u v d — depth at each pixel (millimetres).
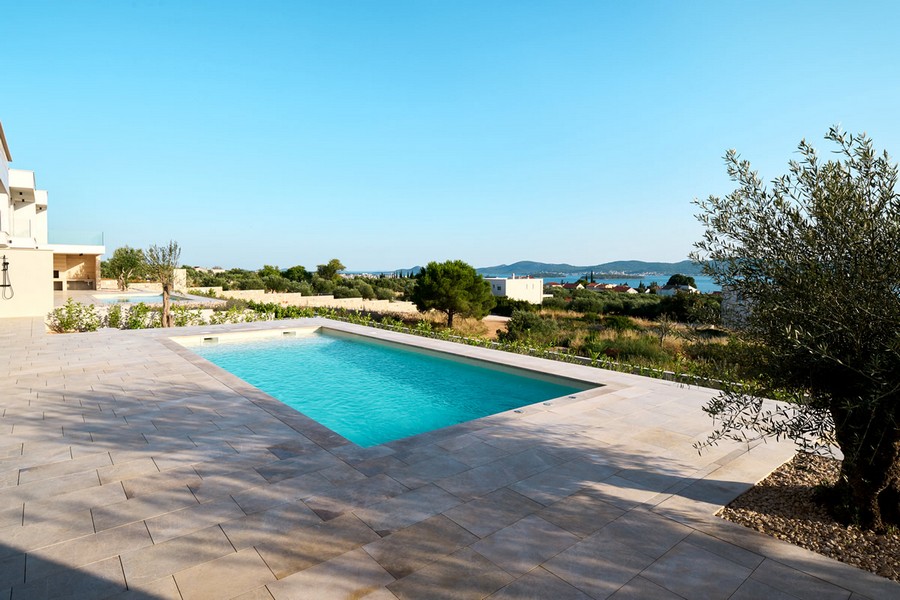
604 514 3301
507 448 4574
